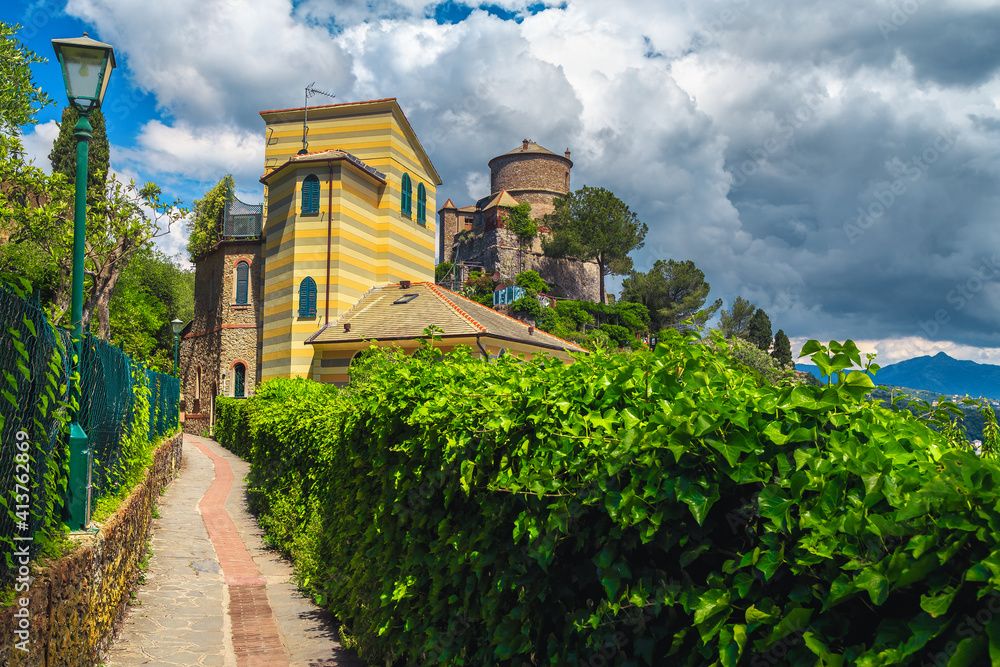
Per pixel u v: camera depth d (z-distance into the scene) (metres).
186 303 50.28
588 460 2.77
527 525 3.02
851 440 2.02
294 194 28.91
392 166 31.38
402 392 4.94
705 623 2.07
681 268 70.62
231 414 26.56
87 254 19.52
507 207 74.56
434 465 4.21
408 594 4.37
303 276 28.41
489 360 5.53
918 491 1.65
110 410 7.29
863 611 1.80
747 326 65.69
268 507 10.81
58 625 3.90
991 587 1.45
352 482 6.04
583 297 77.44
